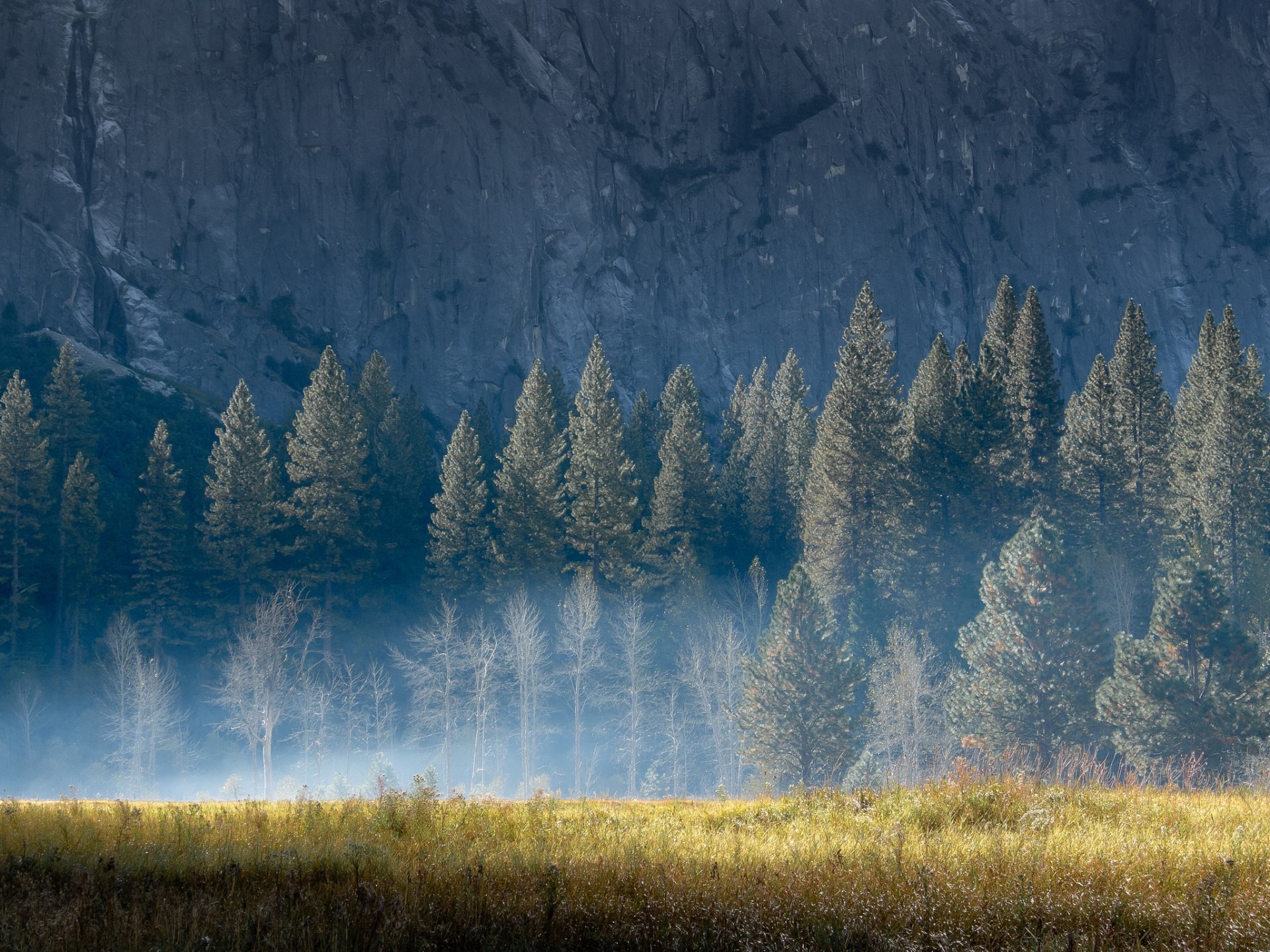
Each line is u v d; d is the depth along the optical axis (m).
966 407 75.94
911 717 52.72
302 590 79.38
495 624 73.81
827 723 47.12
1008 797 13.77
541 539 76.56
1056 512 74.00
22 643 76.31
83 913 7.08
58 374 93.56
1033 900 7.58
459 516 78.50
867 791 15.56
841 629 69.38
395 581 86.88
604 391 81.19
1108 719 42.72
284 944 6.49
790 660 47.91
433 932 6.93
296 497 82.12
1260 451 72.31
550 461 84.62
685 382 115.88
